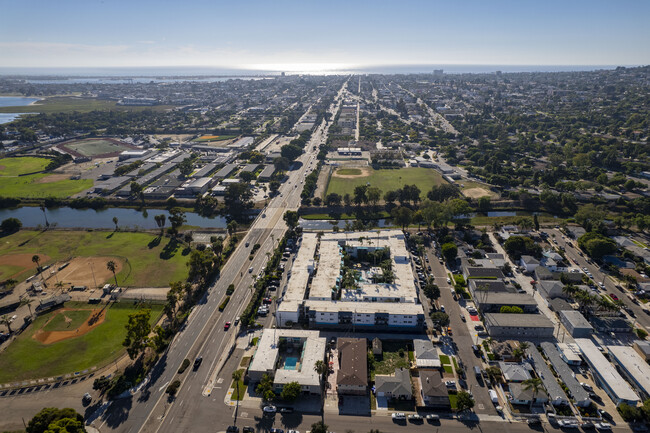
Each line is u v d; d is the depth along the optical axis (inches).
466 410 6373.0
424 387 6589.6
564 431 6003.9
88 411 6417.3
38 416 5851.4
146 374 7160.4
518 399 6407.5
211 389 6845.5
